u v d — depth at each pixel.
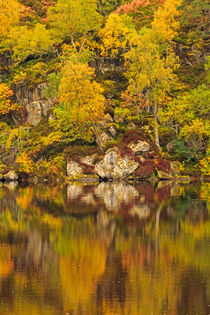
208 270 24.53
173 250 28.16
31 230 34.03
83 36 90.81
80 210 41.66
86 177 70.12
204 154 71.06
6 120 83.88
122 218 37.62
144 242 30.05
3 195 52.97
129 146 69.25
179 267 25.08
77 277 23.73
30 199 49.19
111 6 107.06
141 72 73.75
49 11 87.31
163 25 81.38
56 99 78.50
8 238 31.75
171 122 73.50
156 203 44.72
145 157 69.38
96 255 27.33
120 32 84.88
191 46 88.62
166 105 76.69
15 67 90.62
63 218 38.28
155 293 21.64
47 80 81.25
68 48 86.56
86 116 69.06
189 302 20.73
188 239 30.64
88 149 71.56
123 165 68.62
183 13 94.62
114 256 27.14
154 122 71.25
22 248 29.11
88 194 52.53
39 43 89.12
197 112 73.56
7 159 77.69
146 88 80.31
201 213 39.22
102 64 87.38
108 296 21.36
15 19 92.62
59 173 71.56
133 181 67.50
